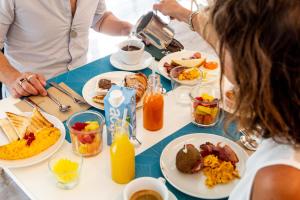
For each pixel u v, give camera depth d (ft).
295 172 1.70
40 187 2.87
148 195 2.62
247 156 3.12
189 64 4.40
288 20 1.51
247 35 1.64
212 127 3.54
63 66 5.10
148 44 4.74
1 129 3.42
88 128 3.07
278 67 1.59
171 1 4.12
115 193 2.83
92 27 5.64
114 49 8.57
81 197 2.79
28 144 3.17
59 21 4.75
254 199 1.78
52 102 3.81
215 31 1.82
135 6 10.16
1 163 3.02
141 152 3.22
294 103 1.64
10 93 4.23
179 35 5.97
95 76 4.19
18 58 4.97
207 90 3.71
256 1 1.59
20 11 4.51
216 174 2.92
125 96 3.06
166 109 3.78
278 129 1.74
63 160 2.95
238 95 1.82
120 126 2.86
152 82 3.33
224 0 1.75
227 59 1.85
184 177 2.93
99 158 3.16
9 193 5.51
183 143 3.28
